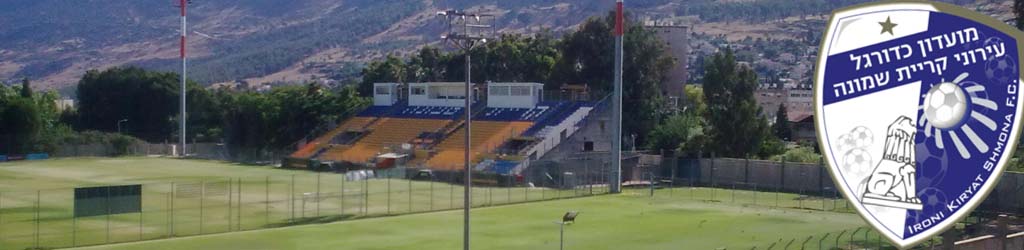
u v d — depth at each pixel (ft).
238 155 512.63
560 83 539.70
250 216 264.11
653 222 257.55
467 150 161.58
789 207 290.35
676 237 231.50
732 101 397.39
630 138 491.31
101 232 233.55
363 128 489.67
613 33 523.29
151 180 377.71
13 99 513.86
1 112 506.07
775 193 332.80
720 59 415.85
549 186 359.46
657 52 518.78
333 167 431.43
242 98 575.79
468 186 160.86
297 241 222.28
